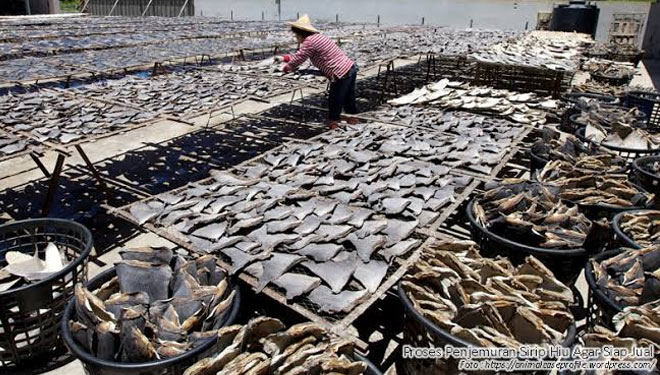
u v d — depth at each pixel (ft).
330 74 23.58
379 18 71.10
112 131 15.37
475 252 9.49
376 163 14.58
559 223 10.73
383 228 10.36
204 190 12.41
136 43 34.83
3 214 16.14
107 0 83.87
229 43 36.88
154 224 10.57
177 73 26.84
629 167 14.98
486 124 20.01
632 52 43.06
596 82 31.32
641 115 20.74
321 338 7.31
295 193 12.12
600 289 8.68
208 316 7.82
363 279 8.57
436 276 8.50
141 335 6.88
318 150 15.94
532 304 7.86
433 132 18.65
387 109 22.95
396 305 11.17
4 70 23.88
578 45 41.16
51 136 14.37
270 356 6.96
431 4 74.59
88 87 21.68
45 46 31.65
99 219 15.83
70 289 9.80
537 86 28.19
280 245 9.67
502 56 30.19
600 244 9.95
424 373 7.82
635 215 11.26
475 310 7.57
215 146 23.41
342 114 23.95
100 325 7.09
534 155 16.11
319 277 8.63
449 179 13.34
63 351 9.97
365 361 7.07
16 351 9.35
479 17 72.33
